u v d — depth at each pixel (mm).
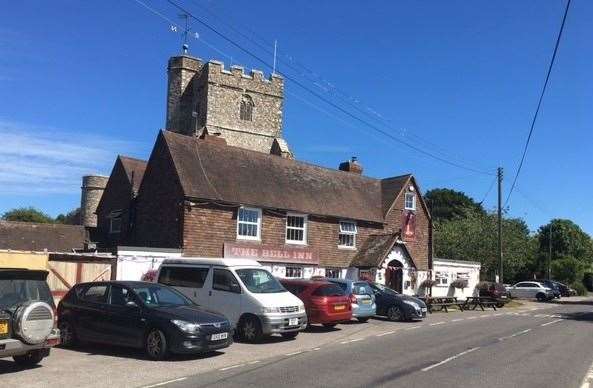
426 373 11773
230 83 57844
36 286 11648
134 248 22969
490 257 58531
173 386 10242
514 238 59812
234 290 16938
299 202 31062
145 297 13969
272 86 60562
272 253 29125
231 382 10617
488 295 39375
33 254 18844
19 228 31172
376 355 14156
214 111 56812
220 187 27922
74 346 14719
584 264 85375
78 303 14555
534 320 27062
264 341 16812
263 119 59906
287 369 12031
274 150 58094
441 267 39906
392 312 24625
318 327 20984
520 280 76000
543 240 95000
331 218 32469
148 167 28906
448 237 60406
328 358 13594
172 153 27656
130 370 11781
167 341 12992
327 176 35344
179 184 26594
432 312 31594
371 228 34875
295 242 30547
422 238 38375
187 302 14625
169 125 60500
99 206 35312
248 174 30328
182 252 25531
